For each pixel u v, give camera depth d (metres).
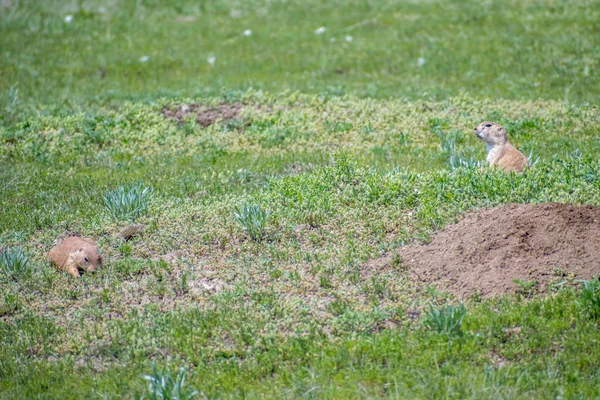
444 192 20.05
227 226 19.56
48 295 17.12
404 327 14.77
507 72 35.09
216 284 17.11
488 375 13.12
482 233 17.28
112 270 17.92
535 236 16.97
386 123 28.77
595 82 32.72
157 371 13.65
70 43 43.09
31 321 15.92
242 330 14.91
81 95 34.41
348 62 38.44
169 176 24.44
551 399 12.52
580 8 43.53
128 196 20.95
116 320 15.70
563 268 16.14
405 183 20.80
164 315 15.80
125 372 13.96
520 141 26.19
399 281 16.53
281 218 19.66
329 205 20.05
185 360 14.33
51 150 27.31
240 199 21.22
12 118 30.38
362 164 24.00
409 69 36.91
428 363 13.62
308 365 13.90
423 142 26.78
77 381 13.87
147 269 17.92
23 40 43.25
